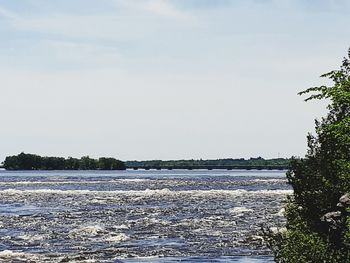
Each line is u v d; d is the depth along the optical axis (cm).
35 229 4712
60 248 3703
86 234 4369
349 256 1631
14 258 3319
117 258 3306
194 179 18825
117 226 4856
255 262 3116
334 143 1733
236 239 4009
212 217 5550
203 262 3134
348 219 1577
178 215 5816
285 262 1791
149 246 3750
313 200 1805
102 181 16425
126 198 8606
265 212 6016
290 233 1789
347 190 1641
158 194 9606
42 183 15088
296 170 1862
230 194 9494
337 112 1791
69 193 10100
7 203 7794
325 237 1750
